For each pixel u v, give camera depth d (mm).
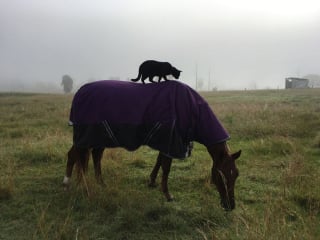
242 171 7094
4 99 28922
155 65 5750
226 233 4379
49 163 7773
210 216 4980
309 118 12508
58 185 6406
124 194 5645
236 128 11086
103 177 6754
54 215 5129
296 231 4336
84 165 6105
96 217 5059
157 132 5355
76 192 5820
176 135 5340
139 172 7227
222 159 5129
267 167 7289
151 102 5441
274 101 20859
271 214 4605
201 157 8211
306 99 21406
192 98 5477
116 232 4672
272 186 6254
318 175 6375
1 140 10133
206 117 5418
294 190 5766
